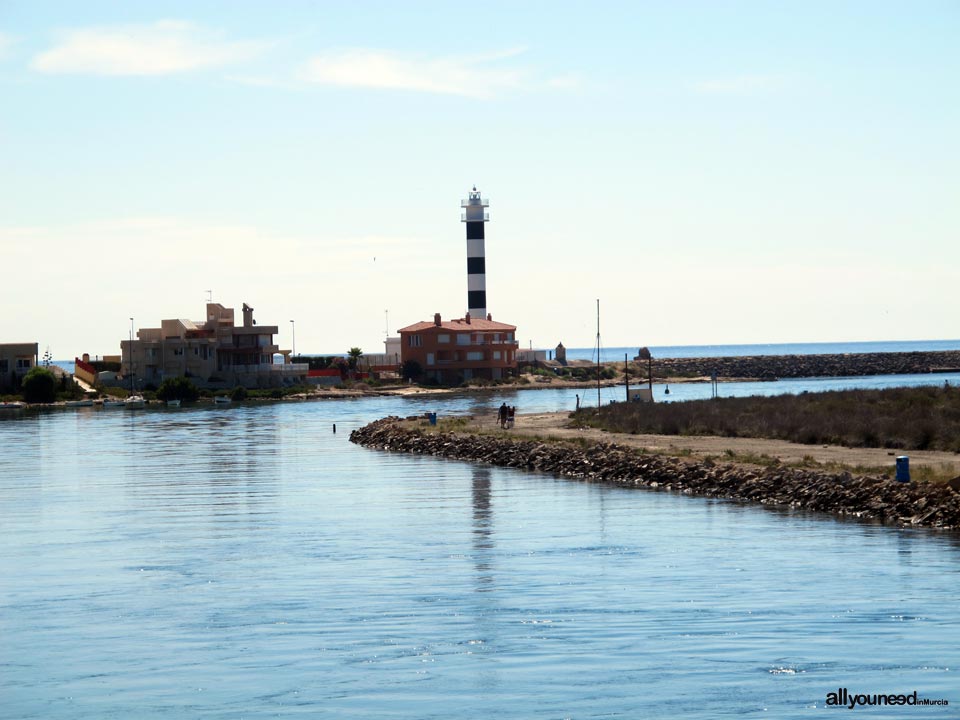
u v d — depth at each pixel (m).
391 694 27.80
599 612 34.59
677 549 44.50
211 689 28.50
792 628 32.16
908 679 27.73
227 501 63.31
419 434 102.38
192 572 42.25
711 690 27.38
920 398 97.25
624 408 111.75
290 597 37.66
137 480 75.56
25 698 28.08
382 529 51.69
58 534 51.94
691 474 65.19
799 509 54.78
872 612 33.50
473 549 45.81
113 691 28.48
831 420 82.56
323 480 73.81
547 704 26.83
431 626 33.53
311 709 26.95
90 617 35.59
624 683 28.02
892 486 52.34
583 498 61.38
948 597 35.06
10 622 35.06
